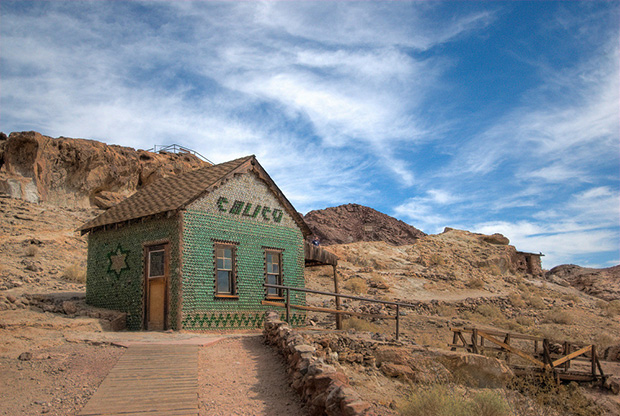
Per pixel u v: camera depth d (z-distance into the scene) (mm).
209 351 10797
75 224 36344
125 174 49219
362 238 94875
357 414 5793
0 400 7441
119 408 6953
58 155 42750
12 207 35031
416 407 8609
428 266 51312
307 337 13211
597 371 20078
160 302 15516
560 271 77312
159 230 15914
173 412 6832
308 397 7379
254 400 7617
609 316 40969
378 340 14344
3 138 43438
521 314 38094
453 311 34906
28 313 14562
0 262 23141
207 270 15844
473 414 8812
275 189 18859
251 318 16875
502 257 60406
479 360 13797
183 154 61438
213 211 16484
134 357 9797
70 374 8773
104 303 17109
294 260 19172
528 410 12406
